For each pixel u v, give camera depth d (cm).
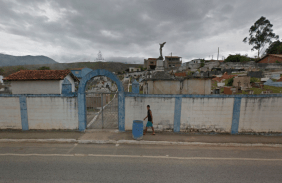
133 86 1156
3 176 469
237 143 740
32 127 877
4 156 602
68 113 863
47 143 738
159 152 650
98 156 607
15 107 863
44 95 852
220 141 761
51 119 870
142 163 556
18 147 690
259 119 835
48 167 522
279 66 3319
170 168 525
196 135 836
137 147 700
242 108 830
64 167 523
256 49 5253
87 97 1295
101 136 805
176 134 845
